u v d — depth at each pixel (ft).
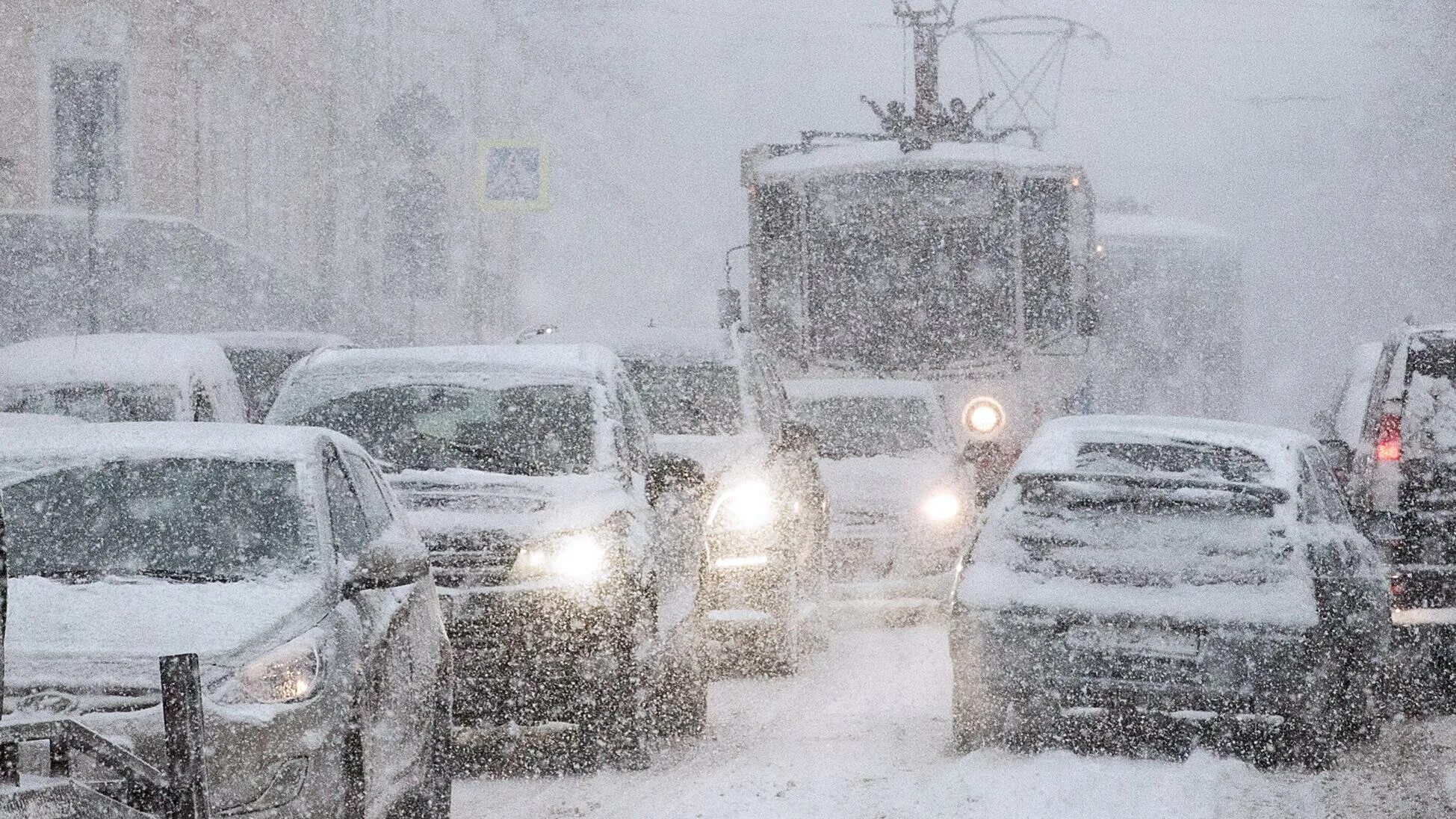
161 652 69.36
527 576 99.50
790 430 145.28
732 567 135.44
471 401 116.16
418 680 82.74
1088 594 101.55
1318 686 100.22
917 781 95.55
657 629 106.22
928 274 247.09
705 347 152.15
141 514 81.46
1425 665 124.16
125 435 85.66
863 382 191.83
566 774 101.91
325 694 71.41
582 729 102.32
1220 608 100.12
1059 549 103.40
